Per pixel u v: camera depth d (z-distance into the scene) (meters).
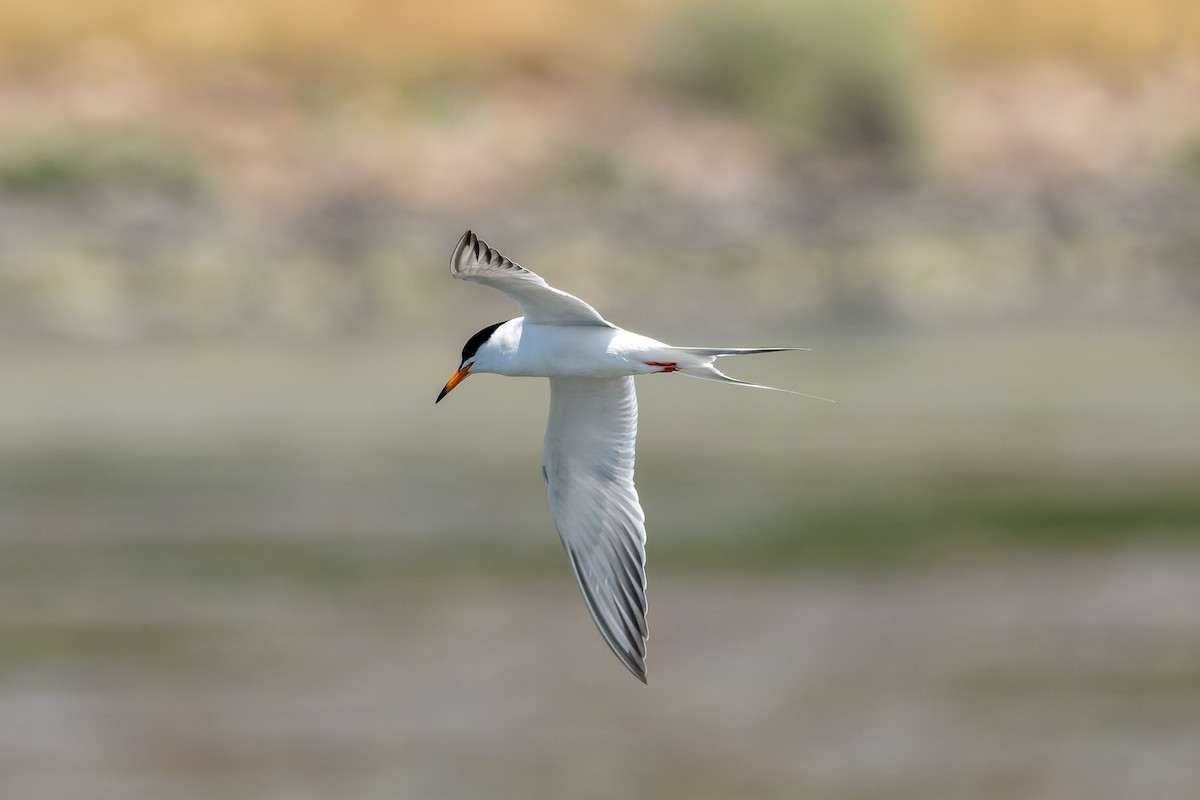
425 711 12.98
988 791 11.91
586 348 8.30
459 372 8.43
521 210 28.88
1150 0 35.75
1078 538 17.00
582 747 12.48
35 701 13.14
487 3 31.80
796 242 29.39
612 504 8.86
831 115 31.55
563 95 31.25
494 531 17.33
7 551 16.44
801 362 26.19
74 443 20.72
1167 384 24.11
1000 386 24.08
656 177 29.84
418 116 30.02
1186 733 12.70
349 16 31.00
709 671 13.83
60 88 28.94
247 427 21.69
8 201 27.05
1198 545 16.75
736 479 19.25
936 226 30.03
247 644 14.26
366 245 27.67
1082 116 32.94
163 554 16.39
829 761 12.27
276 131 29.12
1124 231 30.41
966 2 34.56
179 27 30.27
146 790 11.80
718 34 31.62
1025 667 13.87
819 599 15.36
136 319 26.00
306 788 11.90
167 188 27.66
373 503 18.23
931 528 17.33
